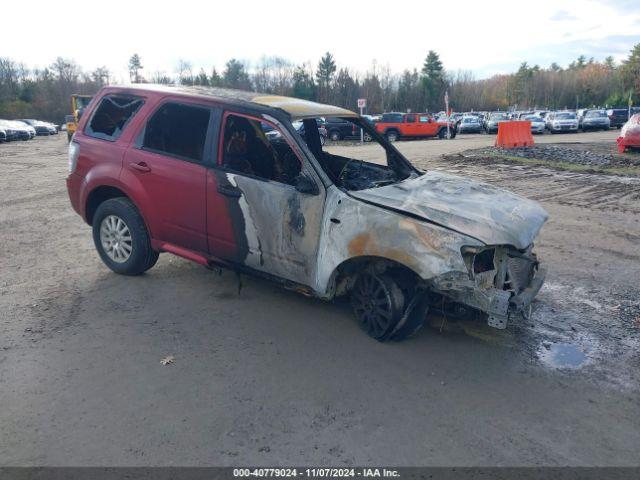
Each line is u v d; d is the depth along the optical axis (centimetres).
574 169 1404
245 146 497
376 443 311
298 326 464
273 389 365
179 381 373
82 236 744
